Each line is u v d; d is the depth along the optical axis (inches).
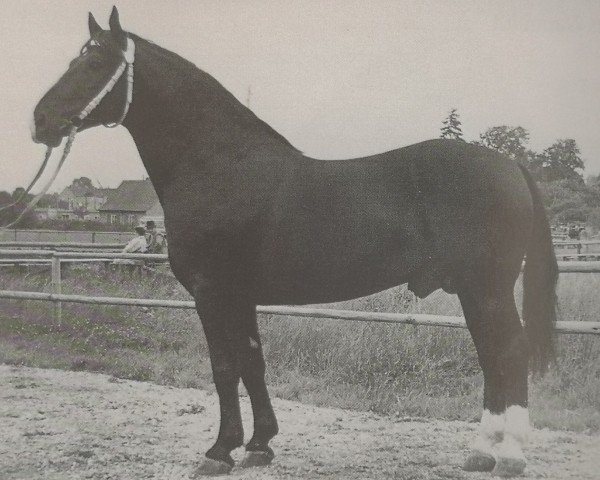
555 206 517.3
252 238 149.9
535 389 220.2
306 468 154.8
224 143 154.3
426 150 145.3
